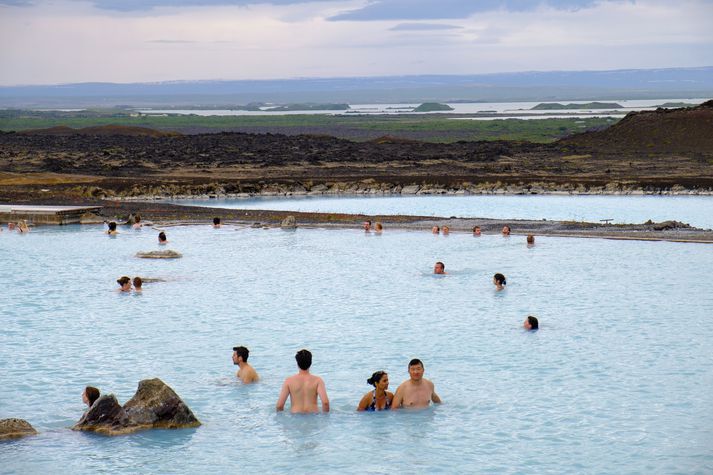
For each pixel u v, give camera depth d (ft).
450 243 133.90
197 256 124.06
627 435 52.06
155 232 148.97
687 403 57.88
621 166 281.95
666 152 318.86
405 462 48.24
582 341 74.64
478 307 88.94
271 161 297.12
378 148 343.26
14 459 48.83
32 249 130.93
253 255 124.36
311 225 153.79
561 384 62.39
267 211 172.14
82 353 71.26
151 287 100.89
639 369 65.98
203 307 89.56
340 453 49.62
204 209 176.45
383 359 69.26
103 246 133.69
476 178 245.04
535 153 325.62
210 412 56.80
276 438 52.08
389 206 199.00
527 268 111.86
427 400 57.88
